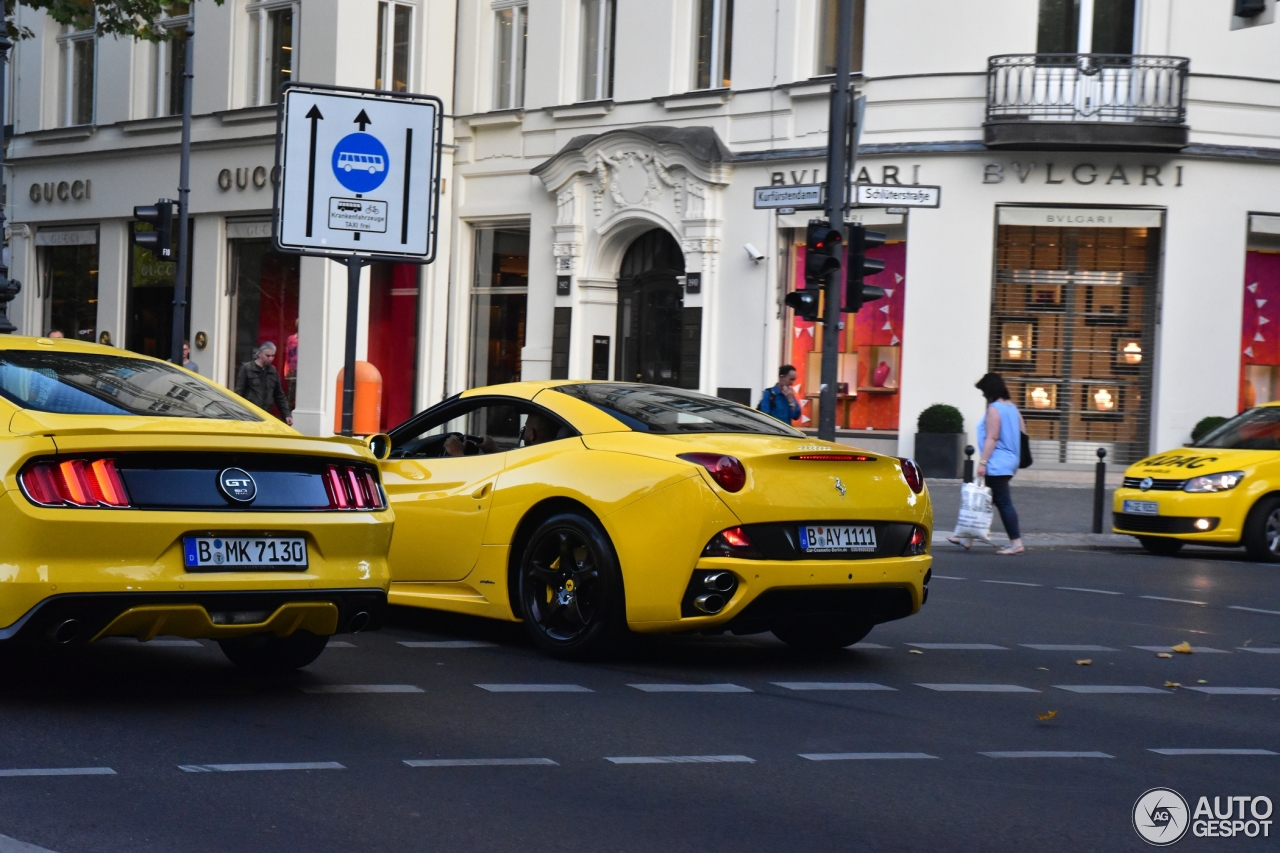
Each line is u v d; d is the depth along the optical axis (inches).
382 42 1133.7
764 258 975.6
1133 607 465.7
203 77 1202.0
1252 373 920.9
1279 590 522.9
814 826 201.8
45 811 194.5
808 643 363.3
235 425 269.7
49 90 1346.0
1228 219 905.5
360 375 1051.3
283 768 221.9
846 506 320.2
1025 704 299.9
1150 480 647.8
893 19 927.7
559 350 1079.6
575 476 326.6
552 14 1091.9
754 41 986.7
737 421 351.9
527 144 1109.7
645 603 312.5
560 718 267.7
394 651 335.6
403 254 491.2
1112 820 211.0
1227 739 271.7
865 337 951.0
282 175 474.3
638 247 1066.1
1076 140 884.6
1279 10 904.9
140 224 1270.9
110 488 244.4
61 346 286.7
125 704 264.5
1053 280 920.3
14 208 1376.7
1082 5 903.7
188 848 181.0
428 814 200.2
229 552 254.8
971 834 201.0
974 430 917.8
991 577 542.0
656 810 207.0
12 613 236.5
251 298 1185.4
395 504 362.3
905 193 624.4
